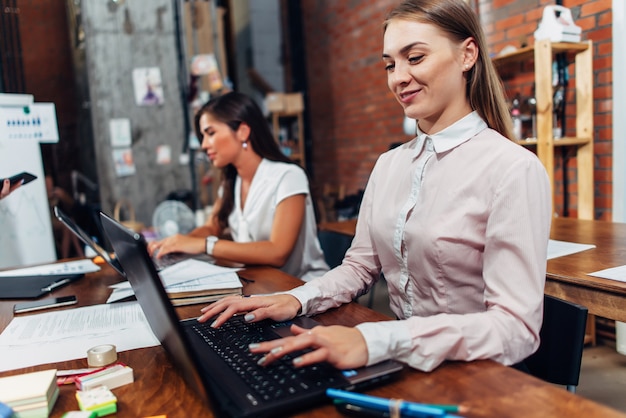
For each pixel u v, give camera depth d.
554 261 1.55
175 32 4.79
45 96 4.84
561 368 1.01
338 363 0.74
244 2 6.42
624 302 1.25
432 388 0.72
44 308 1.30
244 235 1.96
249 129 1.92
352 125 5.43
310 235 1.89
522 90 3.27
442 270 1.03
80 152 4.97
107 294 1.42
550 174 2.83
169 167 4.82
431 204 1.05
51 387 0.74
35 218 2.71
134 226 4.21
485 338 0.81
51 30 4.81
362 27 5.05
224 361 0.82
